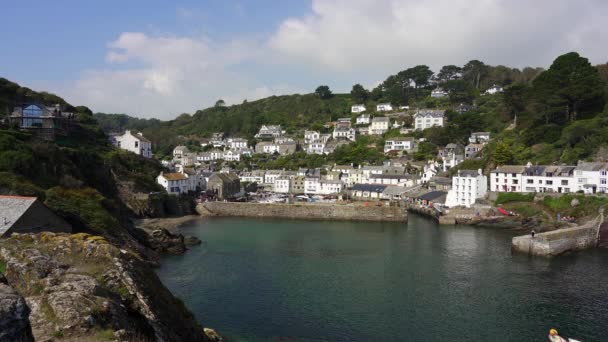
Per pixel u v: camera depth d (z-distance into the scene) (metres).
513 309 49.16
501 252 76.00
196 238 83.81
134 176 121.19
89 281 27.44
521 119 145.62
